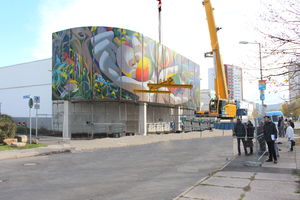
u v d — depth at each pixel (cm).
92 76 2355
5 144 1580
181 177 796
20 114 3294
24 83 3294
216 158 1173
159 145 1794
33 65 3219
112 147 1697
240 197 552
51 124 2809
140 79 2575
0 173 876
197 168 941
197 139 2252
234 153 1312
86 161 1132
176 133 2836
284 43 698
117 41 2430
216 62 2386
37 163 1084
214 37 2347
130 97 2466
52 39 2536
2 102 3503
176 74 3412
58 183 732
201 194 577
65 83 2414
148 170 913
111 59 2394
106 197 594
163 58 3059
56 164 1058
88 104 2433
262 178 723
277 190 600
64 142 1853
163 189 657
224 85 2425
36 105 1816
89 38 2380
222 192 590
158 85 2056
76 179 781
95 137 2423
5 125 1653
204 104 6394
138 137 2295
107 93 2353
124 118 2608
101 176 821
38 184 721
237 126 1238
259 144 1196
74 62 2394
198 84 4338
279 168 876
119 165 1023
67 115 2417
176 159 1160
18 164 1059
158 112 3197
